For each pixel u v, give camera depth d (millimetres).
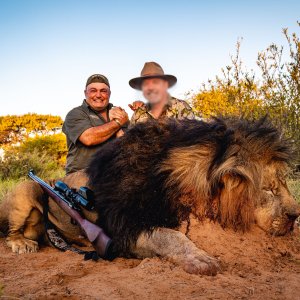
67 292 1193
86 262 1561
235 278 1263
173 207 1484
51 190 1844
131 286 1216
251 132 1496
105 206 1594
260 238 1489
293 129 3109
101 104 2576
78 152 2436
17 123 11352
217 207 1493
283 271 1356
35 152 5602
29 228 2020
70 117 2498
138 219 1502
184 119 1630
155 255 1461
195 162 1475
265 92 3375
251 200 1465
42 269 1543
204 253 1347
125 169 1570
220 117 1603
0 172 4703
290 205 1479
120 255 1577
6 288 1275
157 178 1504
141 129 1609
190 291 1162
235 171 1438
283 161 1529
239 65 3590
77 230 1885
